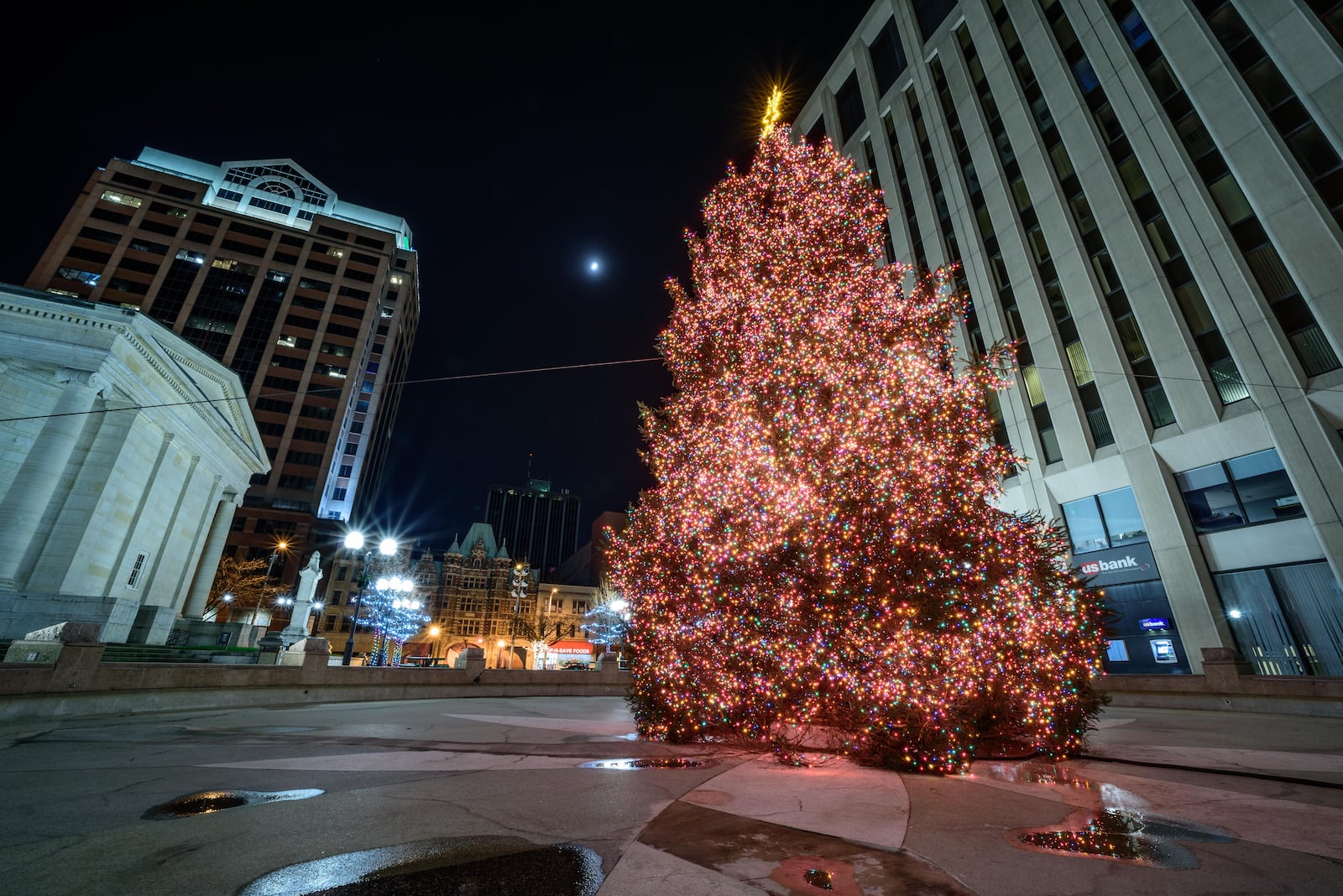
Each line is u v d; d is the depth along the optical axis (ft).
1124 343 81.10
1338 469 60.95
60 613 73.10
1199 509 72.79
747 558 30.58
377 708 50.62
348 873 11.84
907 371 32.63
